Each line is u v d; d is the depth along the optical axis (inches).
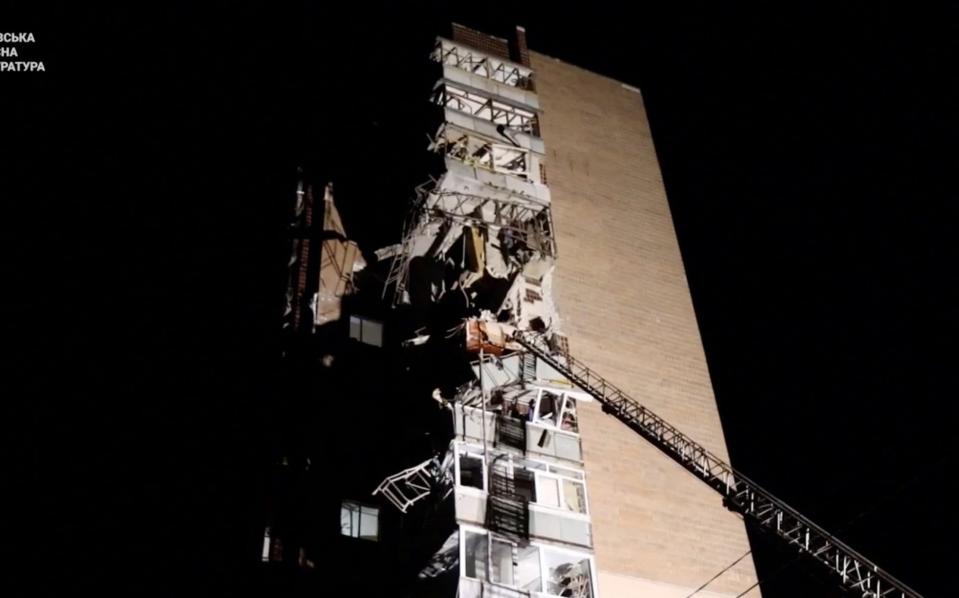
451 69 1423.5
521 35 1739.7
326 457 1130.7
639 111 1852.9
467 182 1240.8
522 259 1243.2
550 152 1648.6
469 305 1182.9
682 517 1298.0
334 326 1243.8
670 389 1439.5
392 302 1277.1
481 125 1344.7
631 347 1457.9
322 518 1079.0
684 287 1598.2
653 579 1212.5
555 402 1124.5
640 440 1355.8
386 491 1011.9
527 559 1002.7
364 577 1051.3
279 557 1038.4
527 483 1051.3
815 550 852.6
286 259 1347.2
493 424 1058.7
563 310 1434.5
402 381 1212.5
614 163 1717.5
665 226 1675.7
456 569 937.5
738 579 1272.1
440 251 1259.2
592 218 1596.9
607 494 1268.5
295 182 1423.5
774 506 902.4
